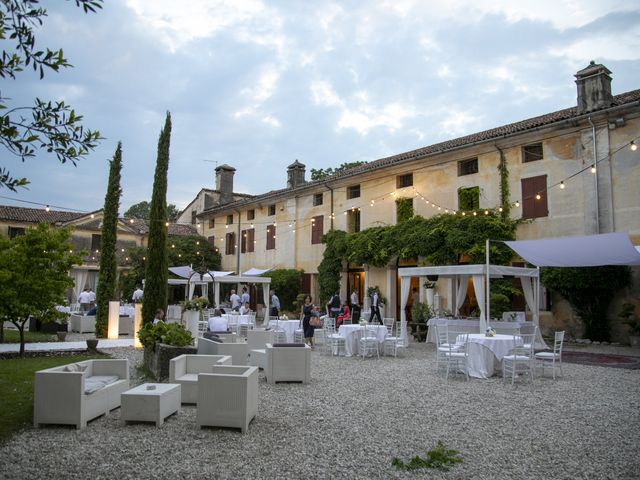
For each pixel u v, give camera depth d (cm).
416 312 1728
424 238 1916
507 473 466
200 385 596
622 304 1503
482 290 1303
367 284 2252
